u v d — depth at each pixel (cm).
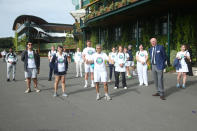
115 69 863
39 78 1228
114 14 1745
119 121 456
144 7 1484
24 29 7338
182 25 1527
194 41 1460
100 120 464
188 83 952
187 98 671
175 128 414
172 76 1188
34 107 573
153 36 1822
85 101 643
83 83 1023
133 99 665
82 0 3469
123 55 859
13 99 670
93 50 918
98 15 1933
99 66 654
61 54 711
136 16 1839
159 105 589
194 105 587
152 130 404
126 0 1561
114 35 2392
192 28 1474
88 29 2877
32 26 6838
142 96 710
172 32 1620
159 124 436
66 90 832
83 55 913
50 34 7219
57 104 607
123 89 847
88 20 2195
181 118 475
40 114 509
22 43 6850
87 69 907
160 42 1716
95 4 2192
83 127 421
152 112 522
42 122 452
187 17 1502
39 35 6725
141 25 1952
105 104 605
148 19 1866
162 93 666
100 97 701
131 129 409
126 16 1831
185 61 840
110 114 507
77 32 3419
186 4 1389
